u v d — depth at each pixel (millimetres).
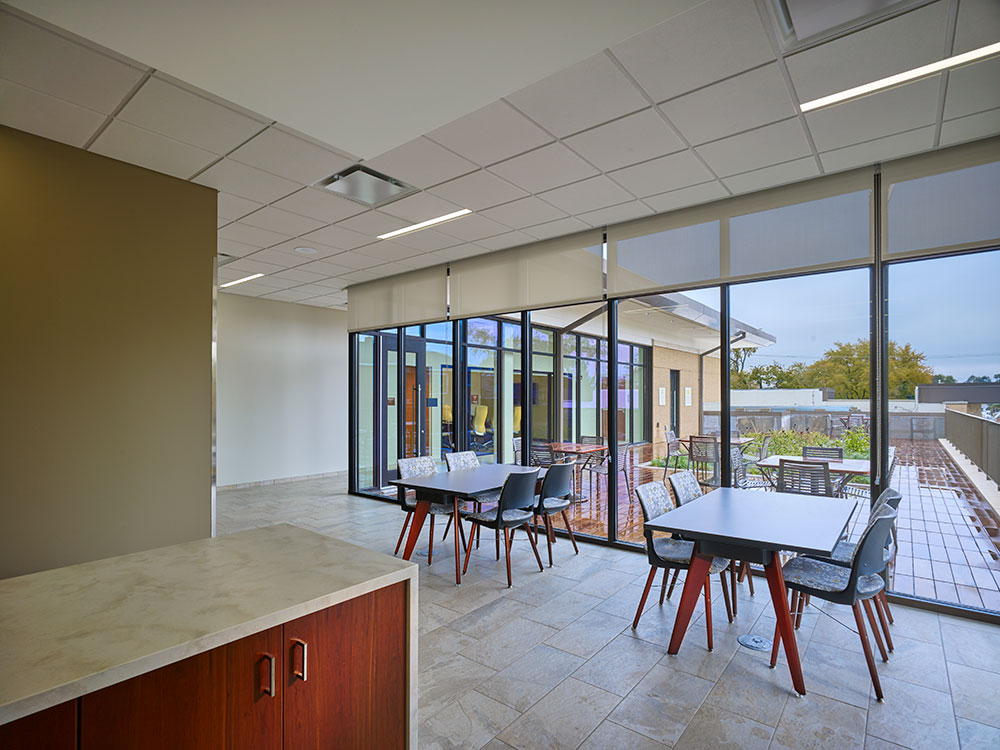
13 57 2428
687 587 2988
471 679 2715
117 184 3469
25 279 3086
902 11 2154
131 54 2064
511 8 1807
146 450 3523
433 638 3176
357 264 6375
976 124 3074
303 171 3682
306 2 1756
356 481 7766
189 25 1885
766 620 3424
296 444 8938
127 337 3473
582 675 2754
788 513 3197
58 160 3230
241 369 8266
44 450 3123
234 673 1323
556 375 5891
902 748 2182
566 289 5195
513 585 4070
